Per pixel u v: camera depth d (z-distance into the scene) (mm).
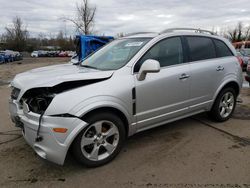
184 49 4387
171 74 4070
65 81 3176
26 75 3840
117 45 4438
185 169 3439
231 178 3219
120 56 4051
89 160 3398
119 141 3631
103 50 4625
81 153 3303
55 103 3088
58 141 3084
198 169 3434
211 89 4770
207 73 4605
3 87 10391
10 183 3168
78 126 3137
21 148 4086
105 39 14500
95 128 3373
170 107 4152
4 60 33625
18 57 42188
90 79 3344
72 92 3186
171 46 4230
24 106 3344
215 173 3332
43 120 3102
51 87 3203
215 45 4949
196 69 4438
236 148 4039
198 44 4645
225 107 5199
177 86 4160
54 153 3102
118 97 3459
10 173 3387
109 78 3498
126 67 3684
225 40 5215
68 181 3207
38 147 3189
